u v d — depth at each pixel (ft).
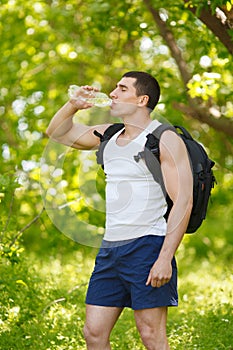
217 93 39.14
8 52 56.54
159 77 44.83
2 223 31.42
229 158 61.16
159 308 18.66
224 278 41.06
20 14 54.13
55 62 57.88
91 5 44.42
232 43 29.89
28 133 58.95
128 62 55.88
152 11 42.16
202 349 26.05
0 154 52.80
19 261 28.32
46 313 29.96
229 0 25.80
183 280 43.11
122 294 19.25
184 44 49.01
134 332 28.37
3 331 26.94
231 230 60.08
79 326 28.94
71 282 36.94
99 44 55.11
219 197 61.11
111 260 19.03
